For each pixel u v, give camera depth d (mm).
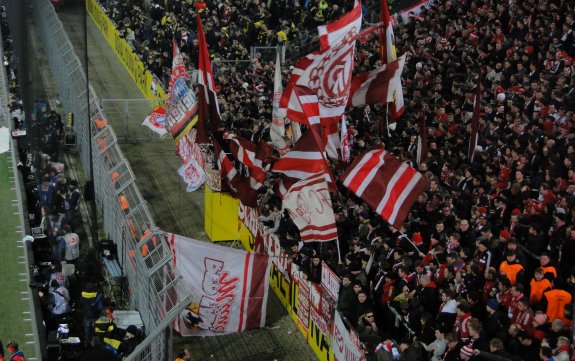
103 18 50719
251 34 39250
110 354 18000
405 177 18141
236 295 21172
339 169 23422
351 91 20141
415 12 36062
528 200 20656
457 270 18203
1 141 32656
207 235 27500
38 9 26453
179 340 21672
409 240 20125
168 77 37656
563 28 28219
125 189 23859
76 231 24328
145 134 36062
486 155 23406
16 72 34719
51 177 22609
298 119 18688
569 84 26312
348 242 21172
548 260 17594
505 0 31297
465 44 30797
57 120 27750
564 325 16734
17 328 22234
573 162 21594
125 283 23125
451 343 16281
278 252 23141
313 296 20781
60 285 20766
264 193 24750
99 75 44500
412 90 29844
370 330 17656
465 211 21359
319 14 39281
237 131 28391
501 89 26422
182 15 43281
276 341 21547
